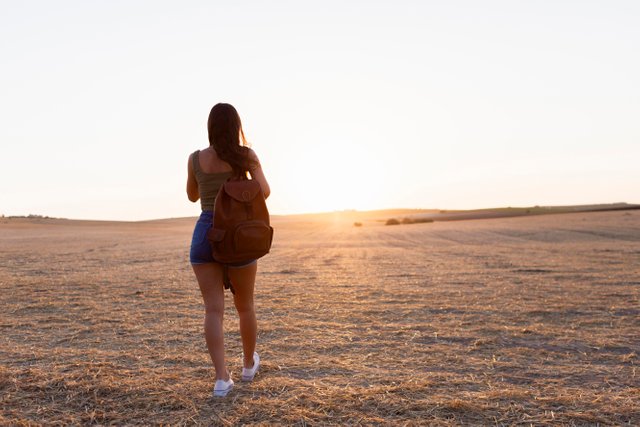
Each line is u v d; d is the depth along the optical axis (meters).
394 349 4.61
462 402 3.15
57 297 7.71
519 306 6.88
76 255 18.53
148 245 27.19
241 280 3.48
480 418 2.97
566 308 6.66
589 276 10.33
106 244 28.17
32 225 68.75
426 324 5.71
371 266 13.84
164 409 3.14
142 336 5.13
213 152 3.44
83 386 3.49
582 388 3.50
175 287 8.96
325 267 13.62
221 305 3.45
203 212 3.43
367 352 4.50
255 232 3.30
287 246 27.78
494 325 5.64
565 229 41.34
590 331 5.34
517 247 22.75
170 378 3.68
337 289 8.72
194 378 3.71
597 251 18.50
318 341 4.89
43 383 3.54
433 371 3.92
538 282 9.55
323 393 3.36
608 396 3.31
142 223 90.06
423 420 2.94
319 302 7.30
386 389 3.41
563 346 4.71
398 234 44.03
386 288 8.85
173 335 5.16
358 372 3.88
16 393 3.39
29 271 12.12
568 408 3.11
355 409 3.10
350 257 17.95
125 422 2.96
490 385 3.55
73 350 4.51
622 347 4.66
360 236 42.12
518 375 3.81
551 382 3.63
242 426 2.88
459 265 13.76
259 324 5.66
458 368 4.00
